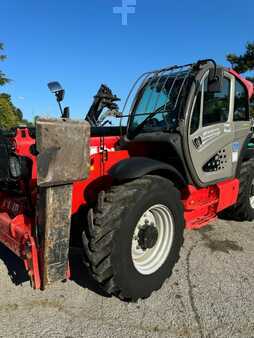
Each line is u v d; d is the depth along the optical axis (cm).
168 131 340
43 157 215
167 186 295
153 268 292
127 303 280
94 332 243
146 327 250
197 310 271
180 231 313
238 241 416
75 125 227
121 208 258
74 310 269
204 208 391
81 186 296
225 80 396
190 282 313
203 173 371
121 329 247
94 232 252
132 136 358
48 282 241
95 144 330
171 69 376
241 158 452
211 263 353
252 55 1538
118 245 255
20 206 298
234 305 278
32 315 262
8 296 287
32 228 263
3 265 340
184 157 340
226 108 407
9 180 289
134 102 385
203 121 362
